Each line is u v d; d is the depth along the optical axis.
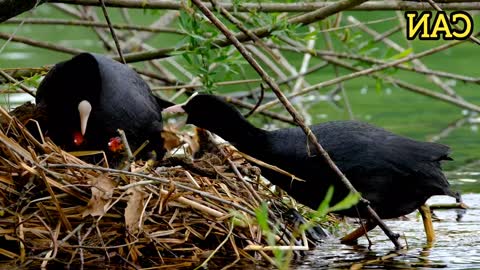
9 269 8.87
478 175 14.47
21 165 9.30
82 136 10.96
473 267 9.23
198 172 10.48
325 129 10.94
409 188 10.64
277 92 9.59
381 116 19.02
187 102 11.64
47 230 9.30
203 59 12.90
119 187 9.23
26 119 10.79
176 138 12.11
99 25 15.52
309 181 10.73
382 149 10.64
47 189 9.35
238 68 16.84
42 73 12.60
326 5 13.24
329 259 9.71
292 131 11.07
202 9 9.52
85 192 9.47
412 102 20.69
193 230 9.59
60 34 25.66
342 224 11.78
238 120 11.33
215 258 9.48
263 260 9.50
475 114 19.30
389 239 10.89
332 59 16.89
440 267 9.24
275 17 12.92
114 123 11.04
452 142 16.66
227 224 9.72
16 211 9.33
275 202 10.91
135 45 18.00
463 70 21.70
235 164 10.95
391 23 23.00
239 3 12.58
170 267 9.12
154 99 11.91
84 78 11.11
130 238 9.27
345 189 10.59
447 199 13.12
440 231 11.26
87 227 9.42
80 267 9.01
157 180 9.27
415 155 10.66
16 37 14.79
